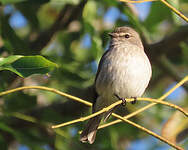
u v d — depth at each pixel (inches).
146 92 624.4
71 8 528.4
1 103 484.7
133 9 494.3
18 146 590.2
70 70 496.7
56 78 502.3
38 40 535.5
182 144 470.0
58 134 506.9
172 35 539.8
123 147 611.8
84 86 516.7
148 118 595.8
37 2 473.1
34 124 506.9
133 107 568.1
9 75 475.2
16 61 318.7
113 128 547.5
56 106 528.1
